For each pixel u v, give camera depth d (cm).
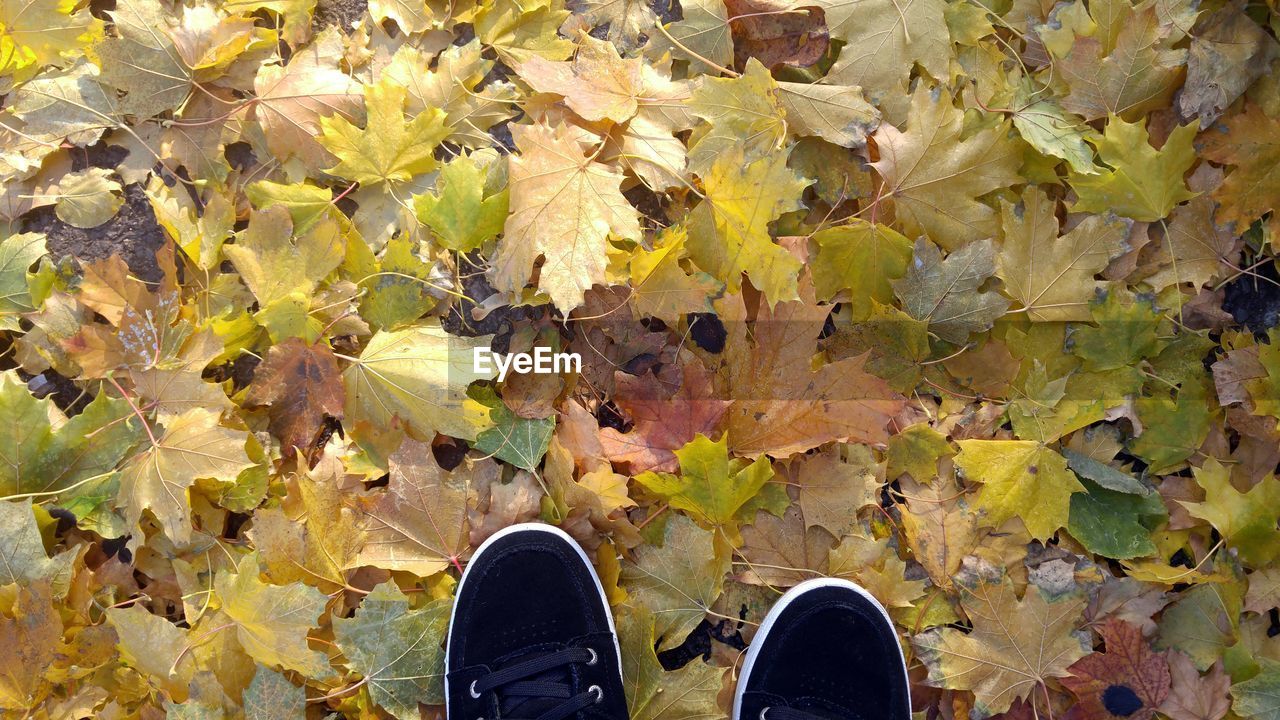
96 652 125
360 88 139
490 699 132
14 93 136
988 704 133
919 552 138
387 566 130
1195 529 140
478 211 132
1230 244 141
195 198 139
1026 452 135
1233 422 140
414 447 129
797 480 139
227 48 135
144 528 130
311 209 136
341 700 129
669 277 131
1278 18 140
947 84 140
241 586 120
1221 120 141
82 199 137
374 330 137
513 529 135
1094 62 139
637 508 139
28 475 127
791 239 137
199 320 134
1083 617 137
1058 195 146
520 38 143
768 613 139
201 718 121
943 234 139
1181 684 134
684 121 139
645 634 132
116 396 133
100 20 138
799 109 138
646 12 144
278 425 133
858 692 137
